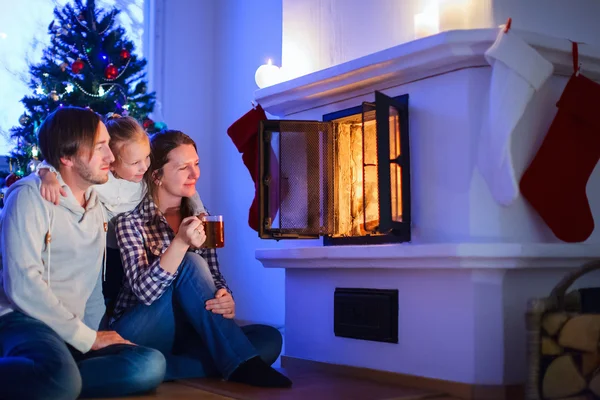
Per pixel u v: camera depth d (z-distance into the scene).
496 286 2.07
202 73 5.53
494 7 2.23
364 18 2.69
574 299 2.04
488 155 2.11
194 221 2.16
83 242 2.05
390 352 2.32
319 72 2.56
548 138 2.16
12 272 1.89
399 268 2.30
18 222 1.91
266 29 4.95
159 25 5.36
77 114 2.04
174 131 2.46
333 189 2.63
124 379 1.94
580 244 2.16
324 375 2.46
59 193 1.99
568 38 2.44
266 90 2.83
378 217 2.36
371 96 2.52
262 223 2.60
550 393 1.82
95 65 3.99
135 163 2.29
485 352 2.06
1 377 1.75
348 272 2.51
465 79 2.18
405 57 2.25
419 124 2.32
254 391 2.05
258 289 4.90
